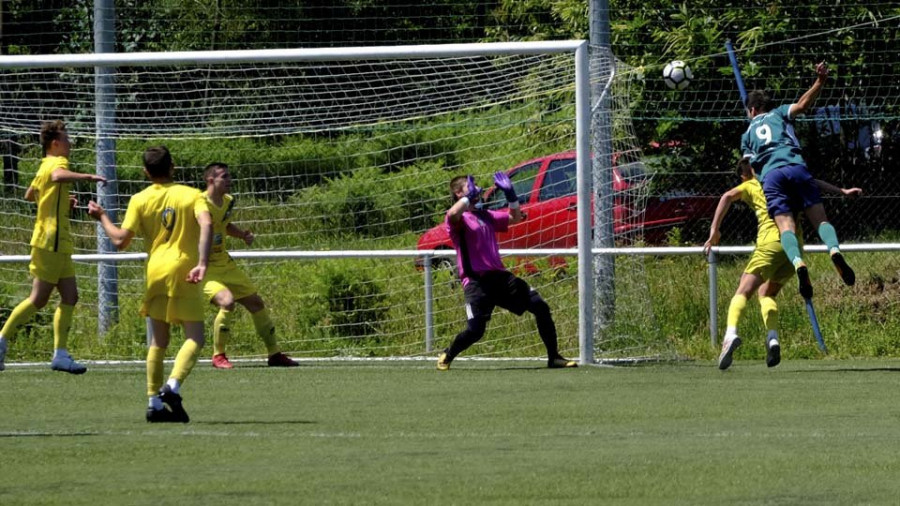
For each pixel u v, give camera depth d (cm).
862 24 5200
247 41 6744
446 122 5006
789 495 1708
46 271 3341
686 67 4441
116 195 4600
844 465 1934
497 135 4669
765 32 5459
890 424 2420
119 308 4484
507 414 2630
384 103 5806
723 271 4647
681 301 4409
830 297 4497
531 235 4784
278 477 1873
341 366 3878
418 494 1731
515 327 4259
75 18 6900
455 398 2944
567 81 4344
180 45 6825
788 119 3428
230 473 1916
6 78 5831
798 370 3556
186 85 5781
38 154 5109
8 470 1959
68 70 5856
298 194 5169
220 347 3844
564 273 4291
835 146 5803
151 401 2550
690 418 2542
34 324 4488
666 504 1658
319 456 2075
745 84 5566
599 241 4078
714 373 3488
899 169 5778
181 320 2542
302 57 3884
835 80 5516
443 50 3850
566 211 4731
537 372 3588
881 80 5491
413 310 4459
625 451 2097
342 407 2795
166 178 2592
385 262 4597
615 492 1738
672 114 5675
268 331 3866
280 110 5244
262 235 5119
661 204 5684
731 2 5688
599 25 4134
